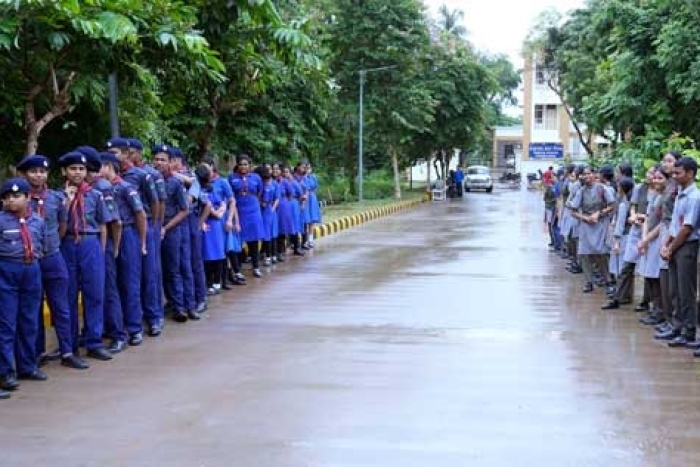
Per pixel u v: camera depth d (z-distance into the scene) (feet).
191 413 16.83
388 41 90.79
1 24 20.59
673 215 23.50
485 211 90.79
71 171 21.21
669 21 43.91
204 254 31.53
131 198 22.99
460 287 34.42
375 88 93.04
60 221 20.95
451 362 21.15
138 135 30.71
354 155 101.91
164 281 26.63
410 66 93.86
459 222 73.87
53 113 25.00
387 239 57.11
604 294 32.83
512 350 22.62
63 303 20.52
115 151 24.02
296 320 26.89
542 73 126.21
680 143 39.88
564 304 30.42
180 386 18.86
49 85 25.16
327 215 71.87
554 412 16.94
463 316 27.76
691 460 14.26
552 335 24.70
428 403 17.52
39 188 19.79
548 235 59.21
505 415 16.71
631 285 30.01
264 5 29.37
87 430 15.80
